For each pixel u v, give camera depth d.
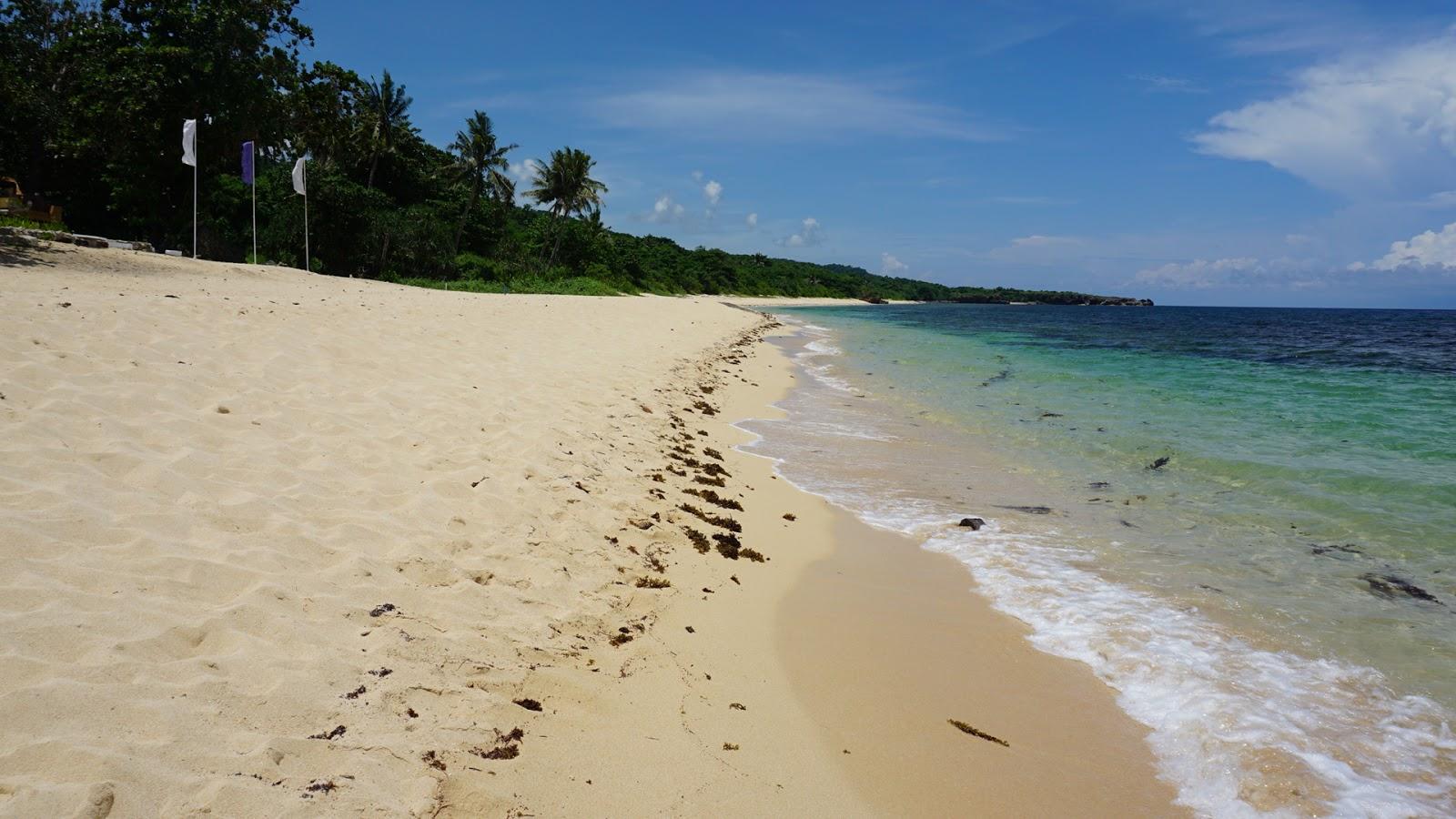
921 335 42.72
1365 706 4.54
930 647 5.27
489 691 3.66
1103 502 8.86
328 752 2.91
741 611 5.54
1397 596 6.12
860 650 5.15
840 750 3.97
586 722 3.68
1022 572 6.65
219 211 37.16
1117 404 16.05
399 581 4.40
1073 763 4.04
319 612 3.85
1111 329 55.41
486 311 19.75
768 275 117.69
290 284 19.42
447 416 8.02
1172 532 7.75
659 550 6.17
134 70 27.67
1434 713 4.47
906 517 8.27
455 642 3.97
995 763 3.98
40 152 30.34
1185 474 10.10
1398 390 18.14
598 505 6.63
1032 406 15.81
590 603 4.91
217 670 3.19
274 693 3.15
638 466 8.29
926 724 4.30
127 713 2.76
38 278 12.21
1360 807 3.71
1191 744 4.21
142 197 29.45
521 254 59.50
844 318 68.25
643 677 4.26
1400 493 8.96
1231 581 6.45
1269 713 4.46
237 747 2.78
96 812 2.30
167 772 2.55
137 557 3.85
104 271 15.08
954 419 14.23
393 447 6.66
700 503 7.75
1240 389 18.56
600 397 11.31
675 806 3.23
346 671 3.44
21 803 2.25
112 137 28.59
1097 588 6.32
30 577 3.40
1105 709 4.57
